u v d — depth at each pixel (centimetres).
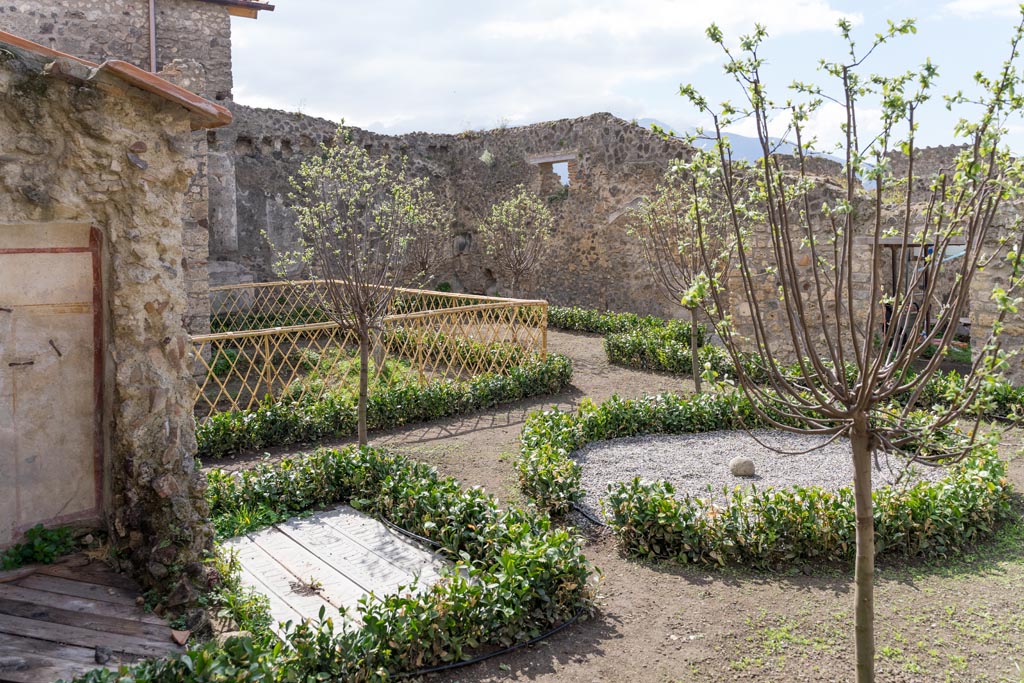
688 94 326
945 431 718
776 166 319
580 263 1819
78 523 495
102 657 375
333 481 670
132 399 460
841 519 553
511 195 1816
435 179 2048
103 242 468
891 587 515
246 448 826
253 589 486
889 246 1148
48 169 430
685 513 559
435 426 941
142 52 1334
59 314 477
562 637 457
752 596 505
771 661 428
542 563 472
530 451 720
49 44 1265
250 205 1634
